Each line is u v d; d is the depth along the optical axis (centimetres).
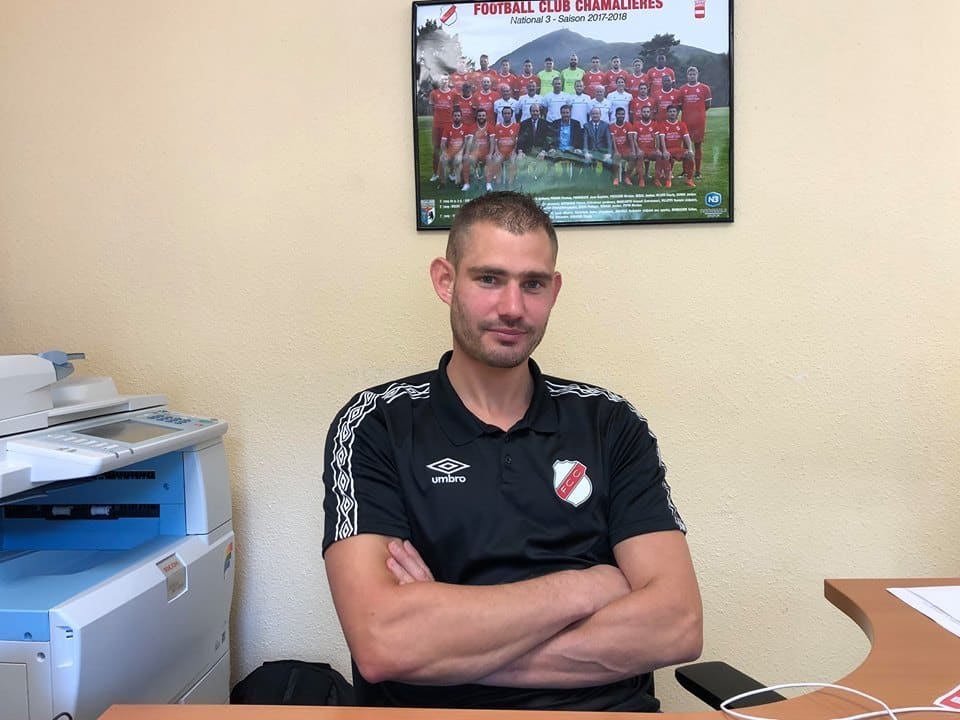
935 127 145
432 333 153
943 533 148
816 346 148
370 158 152
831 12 145
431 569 107
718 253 149
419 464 109
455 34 149
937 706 73
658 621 94
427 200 151
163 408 140
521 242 106
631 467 114
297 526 156
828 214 147
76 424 115
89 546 128
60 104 157
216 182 155
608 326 151
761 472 150
